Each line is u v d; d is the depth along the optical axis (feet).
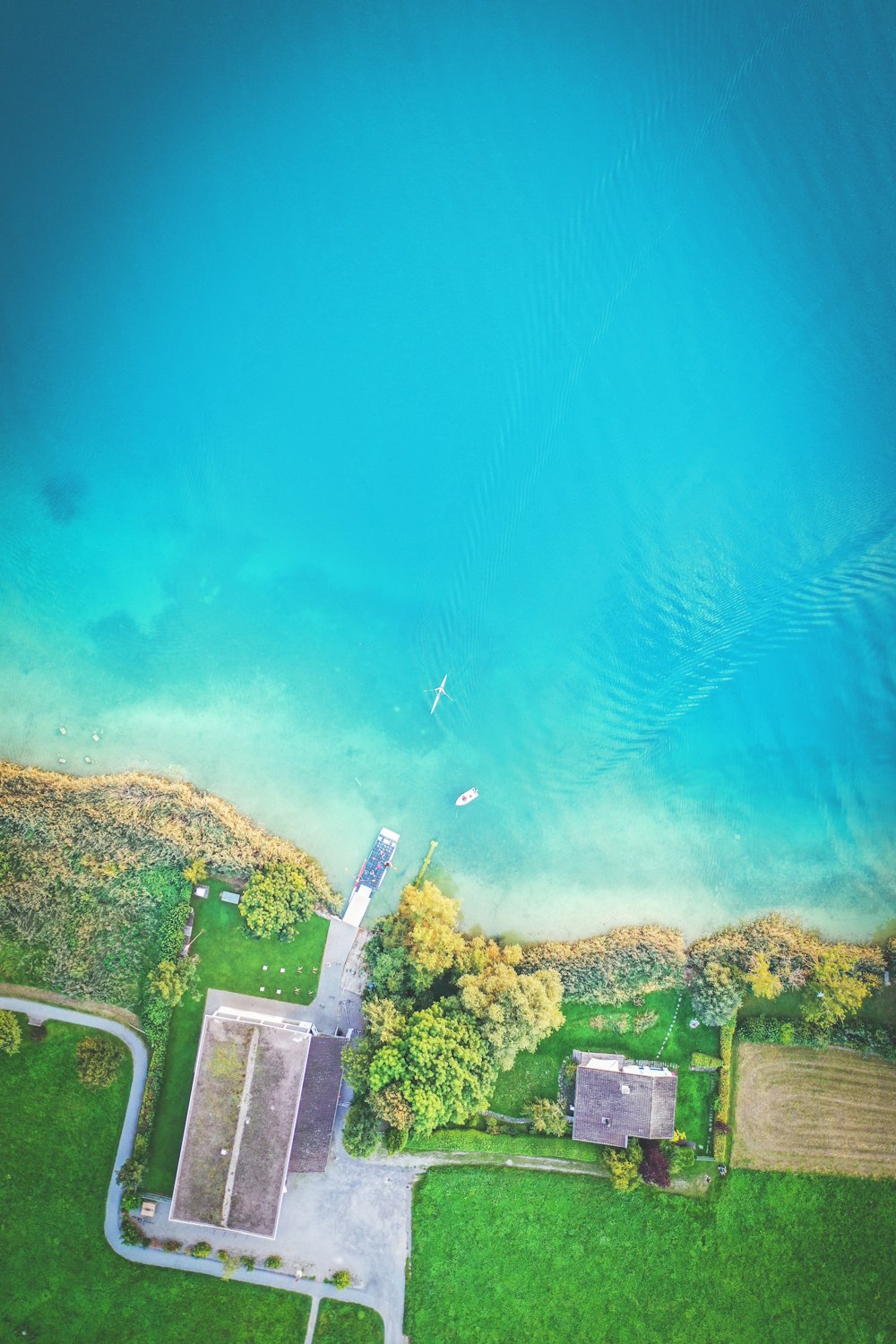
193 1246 215.72
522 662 240.12
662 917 235.40
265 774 233.35
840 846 241.35
